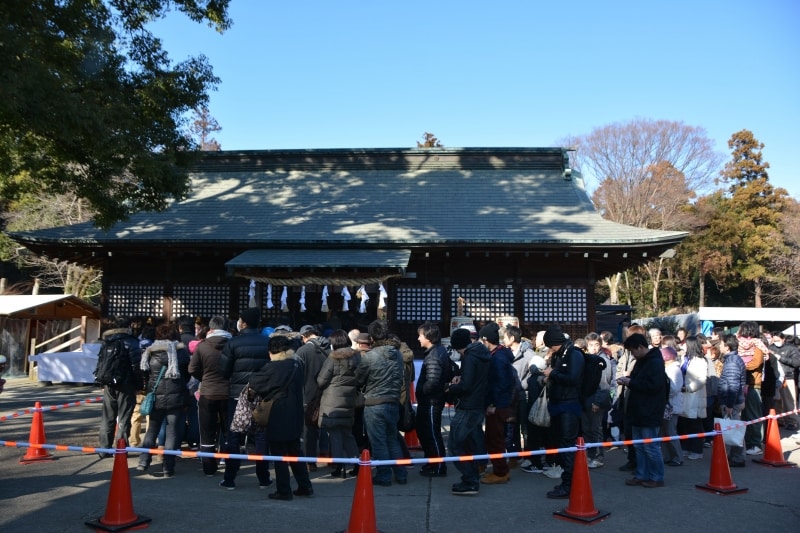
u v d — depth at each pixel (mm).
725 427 7453
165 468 6750
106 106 10188
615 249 14227
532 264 15297
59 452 7820
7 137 10648
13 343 16594
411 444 8828
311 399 7098
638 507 5734
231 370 6414
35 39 9664
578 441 5465
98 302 29203
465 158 19047
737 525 5219
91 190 11461
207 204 17203
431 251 14688
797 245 38688
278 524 5098
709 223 41719
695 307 45375
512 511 5590
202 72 12406
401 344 7676
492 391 6734
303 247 14414
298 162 19516
